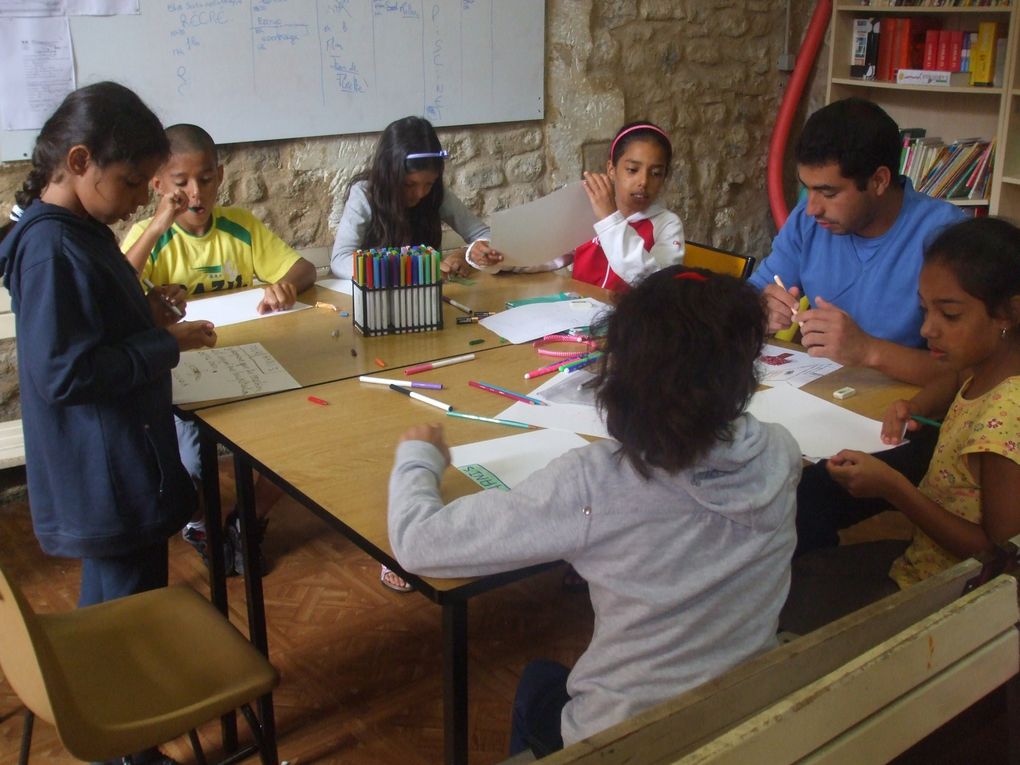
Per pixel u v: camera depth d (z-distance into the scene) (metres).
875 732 0.95
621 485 1.13
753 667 0.96
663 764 0.89
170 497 1.78
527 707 1.40
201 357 2.07
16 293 1.60
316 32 3.31
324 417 1.77
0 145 2.86
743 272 2.63
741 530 1.14
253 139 3.29
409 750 1.98
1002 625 1.07
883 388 1.92
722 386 1.08
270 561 2.67
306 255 3.48
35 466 1.71
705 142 4.45
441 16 3.55
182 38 3.07
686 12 4.20
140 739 1.40
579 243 2.85
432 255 2.24
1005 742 1.14
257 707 2.04
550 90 3.93
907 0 4.12
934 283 1.47
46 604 2.49
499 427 1.72
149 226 2.29
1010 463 1.38
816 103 4.65
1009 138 3.89
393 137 2.75
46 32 2.85
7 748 1.97
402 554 1.22
